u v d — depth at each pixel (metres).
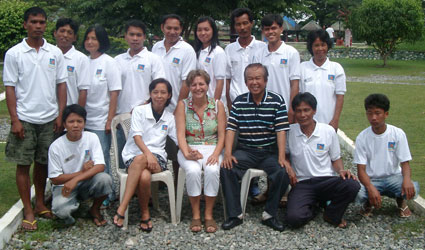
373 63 21.88
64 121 3.61
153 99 3.88
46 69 3.64
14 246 3.36
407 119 7.96
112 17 17.59
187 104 4.03
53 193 3.71
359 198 3.81
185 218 3.95
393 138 3.80
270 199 3.72
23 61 3.56
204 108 4.00
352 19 21.09
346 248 3.35
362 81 14.52
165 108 4.12
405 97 10.69
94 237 3.54
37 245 3.38
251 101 3.93
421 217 3.87
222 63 4.48
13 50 3.57
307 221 3.74
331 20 39.53
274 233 3.62
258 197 4.25
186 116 4.01
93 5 17.16
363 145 3.90
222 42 21.38
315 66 4.26
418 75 16.53
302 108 3.74
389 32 19.70
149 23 18.03
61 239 3.49
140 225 3.69
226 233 3.63
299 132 3.87
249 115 3.92
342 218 3.73
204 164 3.79
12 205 3.97
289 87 4.36
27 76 3.58
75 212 4.00
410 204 4.09
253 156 3.92
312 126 3.85
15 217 3.59
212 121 4.00
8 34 14.89
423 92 11.62
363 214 3.93
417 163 5.27
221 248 3.36
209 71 4.57
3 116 8.00
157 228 3.72
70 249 3.34
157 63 4.29
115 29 18.17
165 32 4.45
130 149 3.97
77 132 3.62
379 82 14.22
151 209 4.15
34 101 3.61
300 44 28.81
